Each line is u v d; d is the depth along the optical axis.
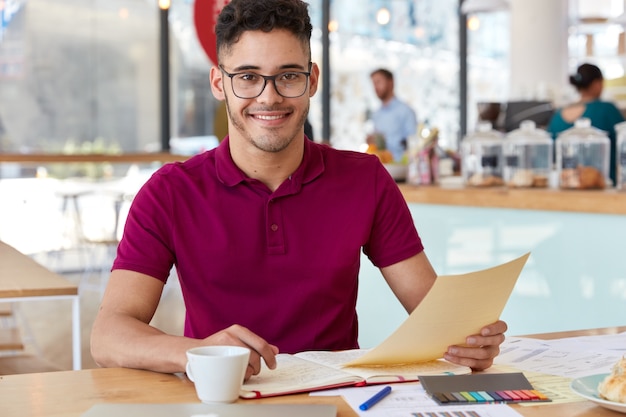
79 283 7.18
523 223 3.40
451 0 8.69
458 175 4.04
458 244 3.64
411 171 3.89
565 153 3.37
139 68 8.79
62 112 8.53
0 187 7.78
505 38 8.58
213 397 1.31
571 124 4.45
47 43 8.44
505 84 8.63
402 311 3.72
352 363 1.50
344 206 1.87
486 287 1.48
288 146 1.80
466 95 8.68
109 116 8.70
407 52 8.81
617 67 8.32
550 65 7.27
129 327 1.60
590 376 1.40
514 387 1.39
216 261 1.81
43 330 5.40
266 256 1.82
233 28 1.70
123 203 8.02
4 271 2.86
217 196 1.83
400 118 7.14
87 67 8.59
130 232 1.80
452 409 1.29
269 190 1.83
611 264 3.12
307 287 1.82
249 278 1.81
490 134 3.65
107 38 8.65
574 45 8.39
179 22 8.88
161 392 1.39
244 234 1.81
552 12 7.25
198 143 9.02
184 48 8.94
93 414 1.24
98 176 8.07
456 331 1.52
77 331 2.58
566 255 3.26
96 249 7.87
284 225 1.82
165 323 5.69
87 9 8.55
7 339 3.17
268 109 1.72
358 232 1.87
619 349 1.69
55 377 1.48
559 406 1.31
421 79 8.81
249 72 1.71
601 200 3.12
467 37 8.65
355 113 8.88
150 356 1.50
